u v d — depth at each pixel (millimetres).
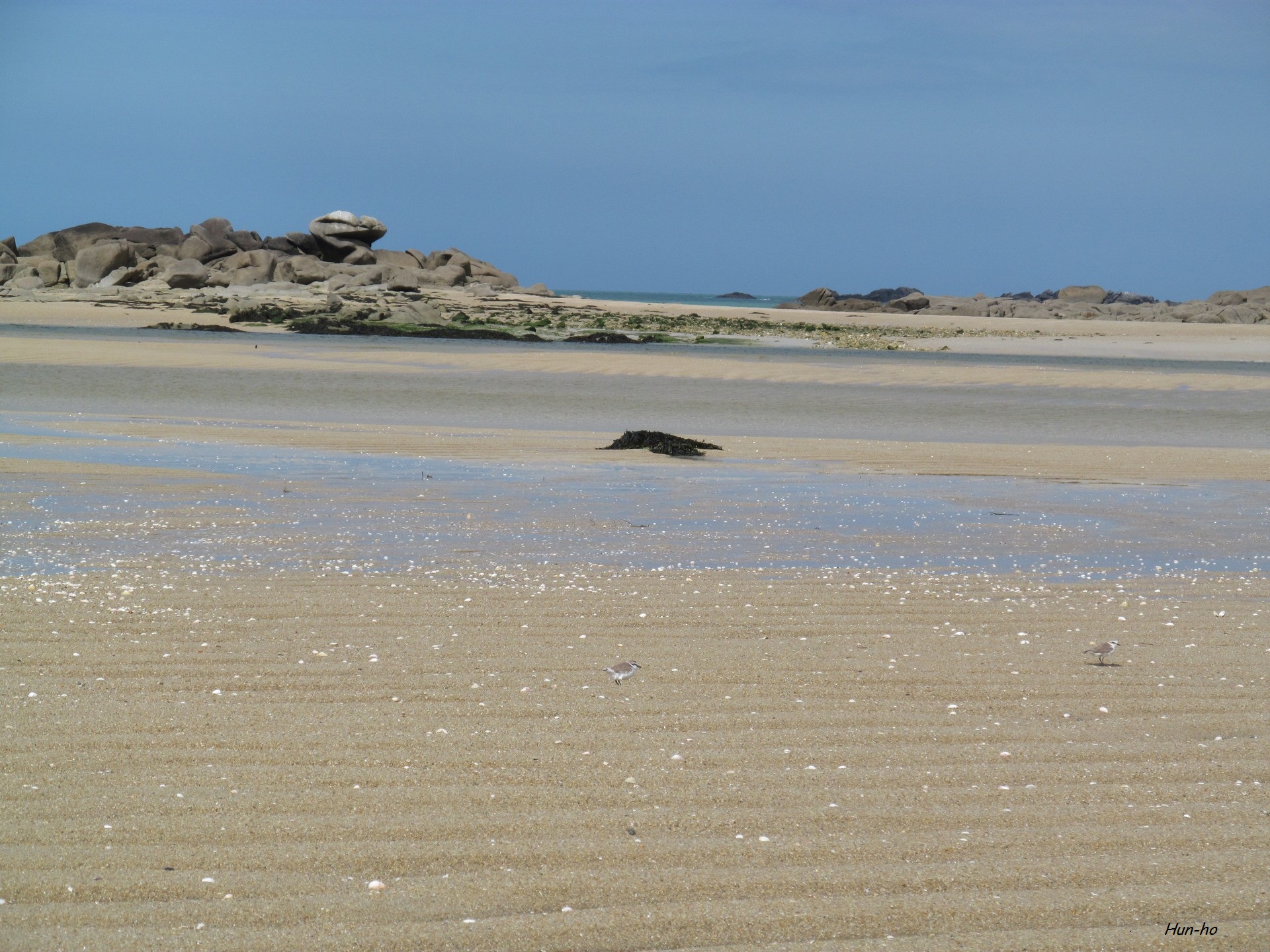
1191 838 7168
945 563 16703
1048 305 174750
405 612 12812
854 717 9422
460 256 149125
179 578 14461
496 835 7121
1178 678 10656
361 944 5875
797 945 5930
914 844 7062
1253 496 24109
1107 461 29641
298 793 7680
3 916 6074
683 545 17719
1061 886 6570
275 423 33906
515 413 38094
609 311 117750
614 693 9984
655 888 6500
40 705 9320
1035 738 8969
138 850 6820
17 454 25891
